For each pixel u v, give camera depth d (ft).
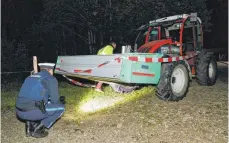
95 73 18.34
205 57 24.77
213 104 19.35
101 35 40.73
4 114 18.99
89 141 14.14
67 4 38.04
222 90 23.59
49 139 14.53
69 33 44.52
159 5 36.60
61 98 15.49
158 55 19.01
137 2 36.19
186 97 21.40
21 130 15.92
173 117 16.96
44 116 14.06
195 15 23.20
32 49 45.16
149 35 25.45
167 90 19.30
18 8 47.03
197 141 13.70
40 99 13.75
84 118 17.42
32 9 48.47
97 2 37.99
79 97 22.39
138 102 20.30
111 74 17.34
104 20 38.63
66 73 20.88
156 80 18.92
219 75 34.04
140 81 17.72
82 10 38.60
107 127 15.83
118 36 38.52
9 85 30.35
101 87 23.27
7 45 34.99
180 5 37.99
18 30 46.57
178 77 20.36
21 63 34.96
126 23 37.73
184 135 14.42
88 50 46.75
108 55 17.67
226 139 13.82
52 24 39.86
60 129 15.76
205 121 16.15
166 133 14.74
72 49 47.47
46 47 45.39
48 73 14.46
